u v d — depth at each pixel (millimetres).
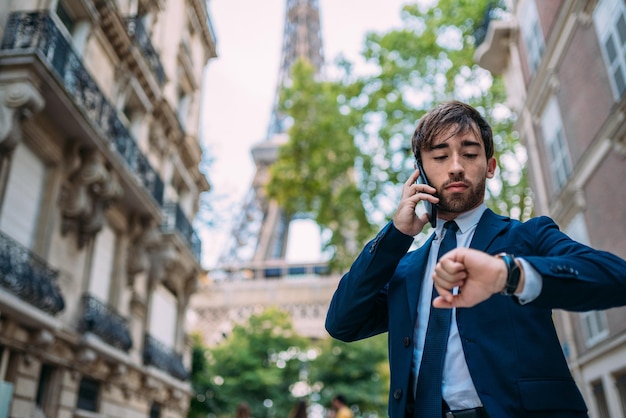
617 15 10148
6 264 9438
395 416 1883
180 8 20703
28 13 10680
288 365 39594
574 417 1643
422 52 21703
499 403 1646
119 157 13406
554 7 13352
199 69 23156
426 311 1954
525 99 15852
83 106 12055
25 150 10898
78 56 11898
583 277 1432
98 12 13617
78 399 12961
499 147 20562
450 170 1910
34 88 9984
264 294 55844
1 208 10070
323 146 23891
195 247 20641
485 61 17625
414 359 1923
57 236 11883
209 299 54156
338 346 38688
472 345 1739
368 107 22594
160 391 18391
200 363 30219
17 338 10148
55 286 10977
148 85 16609
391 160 22109
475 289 1396
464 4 21188
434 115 2014
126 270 15727
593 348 12023
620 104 9703
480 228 1944
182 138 20234
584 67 11844
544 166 14914
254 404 36844
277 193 25312
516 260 1424
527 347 1692
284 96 25797
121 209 15094
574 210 12828
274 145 65125
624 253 10445
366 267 1992
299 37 80562
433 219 1955
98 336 13039
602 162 11172
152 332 17750
